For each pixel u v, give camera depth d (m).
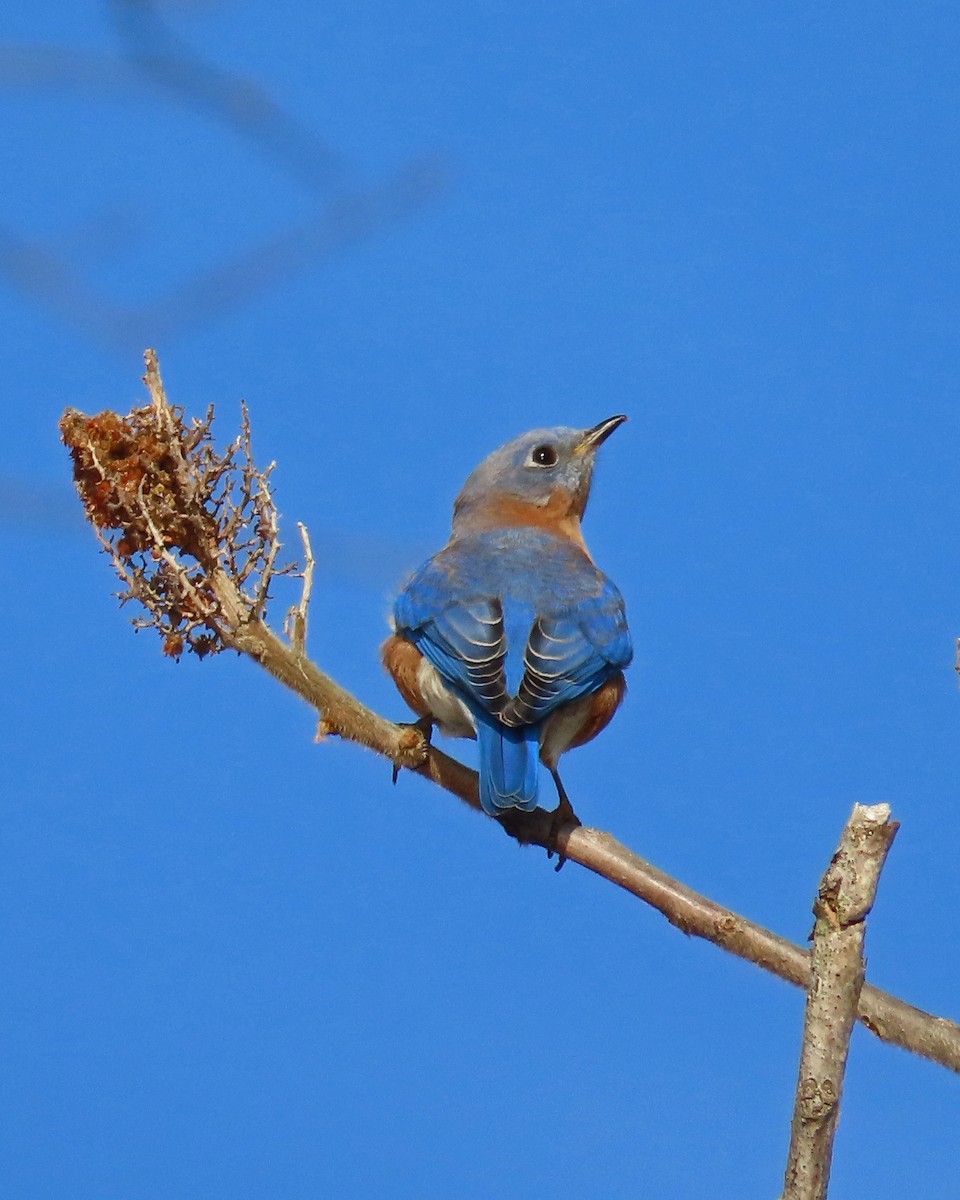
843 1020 7.03
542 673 14.44
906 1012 9.12
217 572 11.31
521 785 13.36
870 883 7.09
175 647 11.41
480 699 14.12
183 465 11.20
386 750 12.73
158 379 11.31
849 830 7.16
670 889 10.17
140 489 11.12
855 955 7.07
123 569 11.30
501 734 14.02
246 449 11.27
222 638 11.47
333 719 12.25
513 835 14.04
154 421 11.23
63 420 11.18
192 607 11.29
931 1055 9.05
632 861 10.30
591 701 15.28
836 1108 6.97
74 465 11.23
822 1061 7.00
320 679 12.01
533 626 14.95
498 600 15.16
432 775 12.99
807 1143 6.96
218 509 11.28
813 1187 6.93
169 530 11.23
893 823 7.12
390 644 15.72
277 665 11.69
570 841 10.41
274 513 11.32
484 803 13.23
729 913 9.88
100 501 11.23
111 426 11.16
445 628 15.00
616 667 15.28
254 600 11.46
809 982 7.21
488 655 14.57
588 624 15.11
